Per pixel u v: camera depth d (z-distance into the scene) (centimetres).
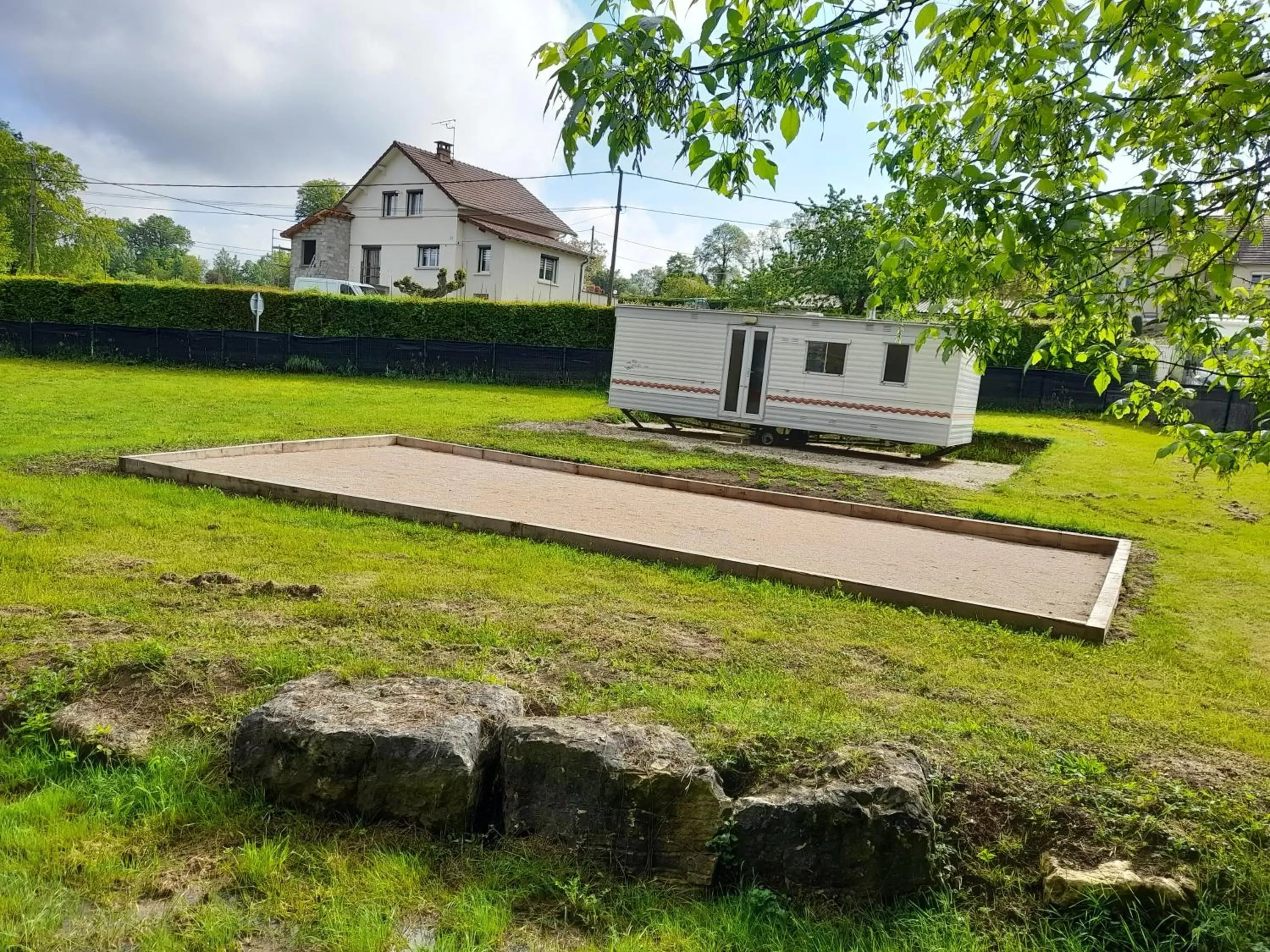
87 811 308
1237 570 789
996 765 330
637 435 1593
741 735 334
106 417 1390
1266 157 290
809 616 555
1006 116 306
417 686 355
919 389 1465
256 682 381
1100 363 408
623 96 242
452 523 773
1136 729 393
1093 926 266
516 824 306
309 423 1450
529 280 3916
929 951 259
